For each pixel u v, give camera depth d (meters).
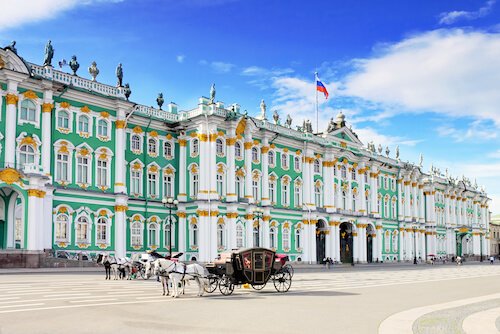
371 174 92.06
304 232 76.19
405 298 27.50
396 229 98.75
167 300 24.53
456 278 46.97
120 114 56.91
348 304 24.08
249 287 32.19
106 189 55.47
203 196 61.84
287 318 19.25
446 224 120.19
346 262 84.94
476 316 20.39
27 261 44.75
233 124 65.38
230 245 63.97
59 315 18.88
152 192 62.03
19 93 48.56
